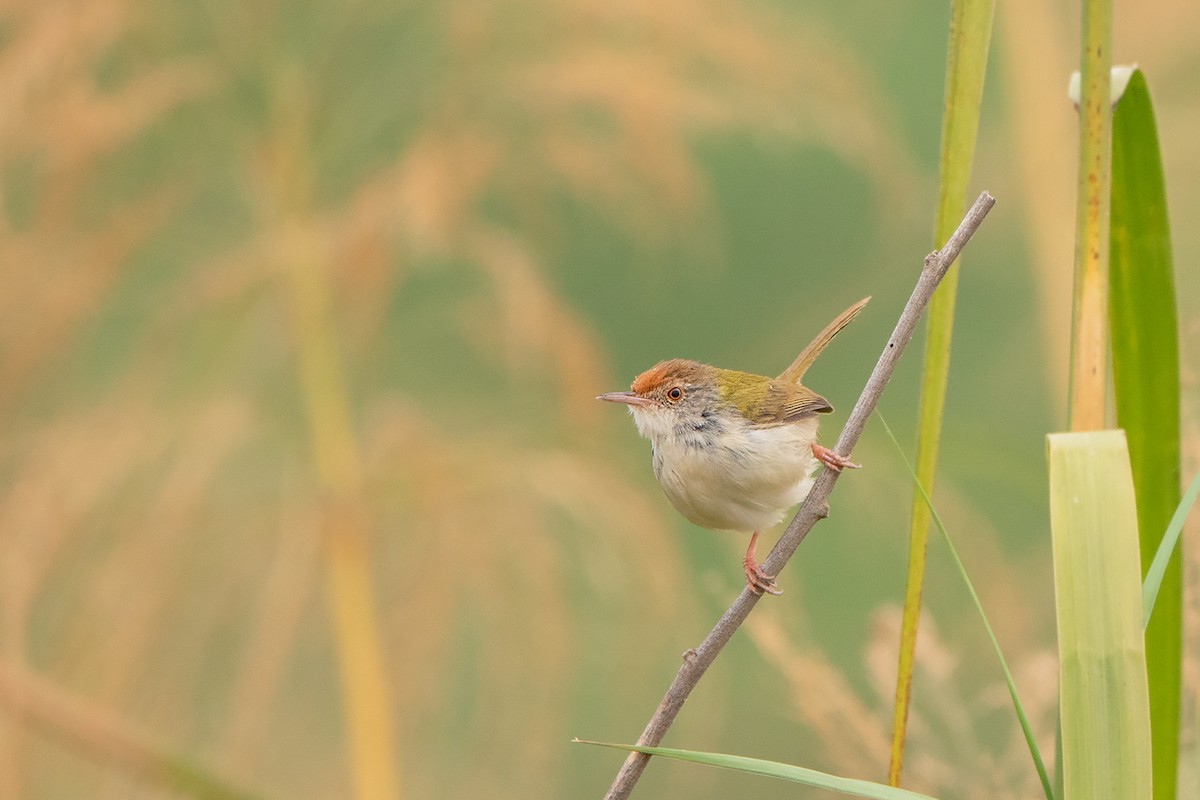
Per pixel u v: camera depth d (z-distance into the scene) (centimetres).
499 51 1092
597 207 1257
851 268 1675
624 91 1041
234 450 1030
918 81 1694
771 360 1432
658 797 1411
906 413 1659
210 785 883
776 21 1146
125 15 1034
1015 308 1611
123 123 1023
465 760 1043
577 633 1054
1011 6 1109
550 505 1085
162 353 1052
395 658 996
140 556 959
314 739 1102
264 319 1107
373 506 1007
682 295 1750
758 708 1338
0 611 922
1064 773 454
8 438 1027
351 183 1112
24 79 997
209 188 1124
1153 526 575
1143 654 452
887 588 1367
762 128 1165
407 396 1133
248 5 1084
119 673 946
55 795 970
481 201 1172
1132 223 568
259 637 957
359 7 1097
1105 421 506
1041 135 1091
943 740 728
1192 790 619
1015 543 1365
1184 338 633
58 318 1034
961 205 562
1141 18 1227
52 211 1047
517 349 1101
